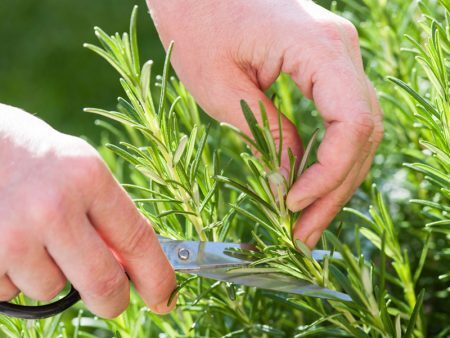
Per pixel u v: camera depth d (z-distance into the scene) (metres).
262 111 0.57
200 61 0.67
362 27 0.80
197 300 0.63
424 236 0.76
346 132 0.60
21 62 1.95
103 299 0.57
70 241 0.54
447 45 0.64
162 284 0.59
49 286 0.56
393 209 0.79
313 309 0.65
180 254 0.62
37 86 1.87
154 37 1.93
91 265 0.55
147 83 0.60
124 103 0.63
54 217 0.54
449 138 0.62
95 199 0.55
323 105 0.61
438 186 0.62
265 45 0.64
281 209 0.60
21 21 2.07
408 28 0.78
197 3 0.66
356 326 0.63
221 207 0.72
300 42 0.62
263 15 0.64
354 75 0.61
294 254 0.61
